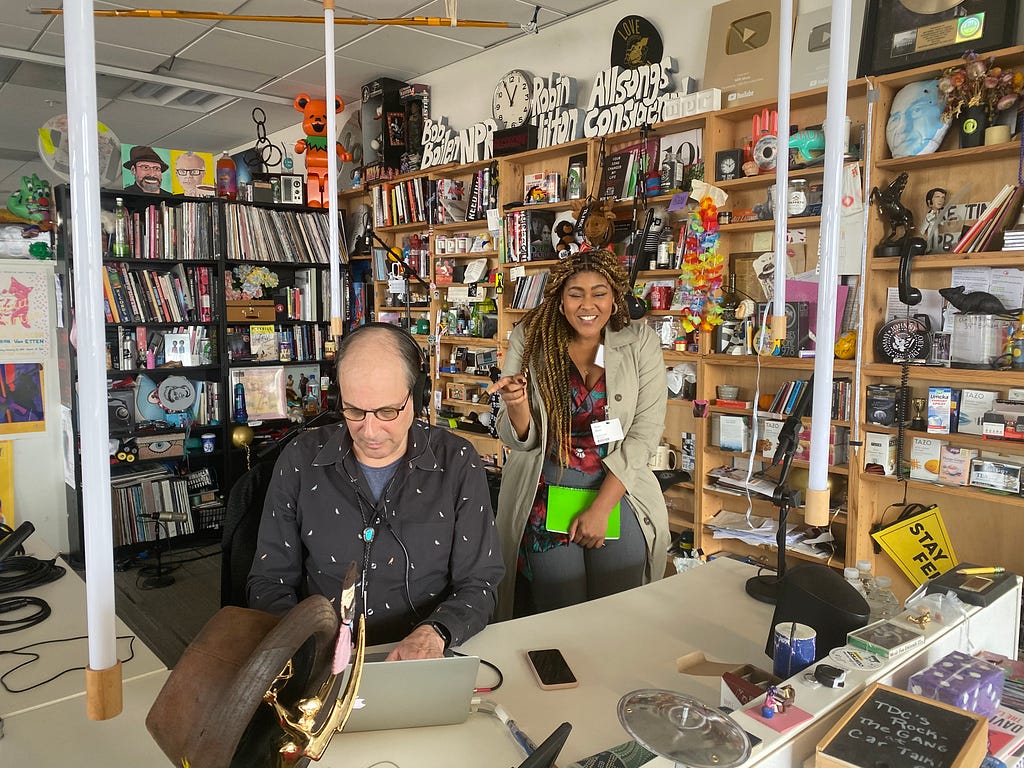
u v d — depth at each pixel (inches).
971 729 34.0
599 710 46.6
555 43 163.5
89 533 23.5
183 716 25.9
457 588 58.3
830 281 28.9
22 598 64.9
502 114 171.5
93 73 22.2
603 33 153.9
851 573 58.9
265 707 28.1
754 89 125.6
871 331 113.7
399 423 52.2
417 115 197.8
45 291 140.2
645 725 31.4
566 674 50.4
